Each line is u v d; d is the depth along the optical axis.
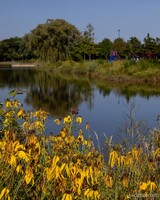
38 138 3.46
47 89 24.86
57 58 48.41
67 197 2.68
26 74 40.34
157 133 5.34
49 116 13.08
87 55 53.84
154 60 33.19
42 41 48.12
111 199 3.12
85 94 21.64
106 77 31.94
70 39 49.16
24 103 17.02
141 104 16.77
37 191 3.02
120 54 49.59
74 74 39.38
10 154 2.90
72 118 4.76
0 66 64.06
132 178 3.46
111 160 3.20
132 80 28.91
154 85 25.89
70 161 3.07
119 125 11.37
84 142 4.36
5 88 24.19
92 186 2.76
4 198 2.63
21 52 76.62
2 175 2.97
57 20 48.56
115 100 18.62
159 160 3.66
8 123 4.71
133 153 3.67
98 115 13.96
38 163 3.17
